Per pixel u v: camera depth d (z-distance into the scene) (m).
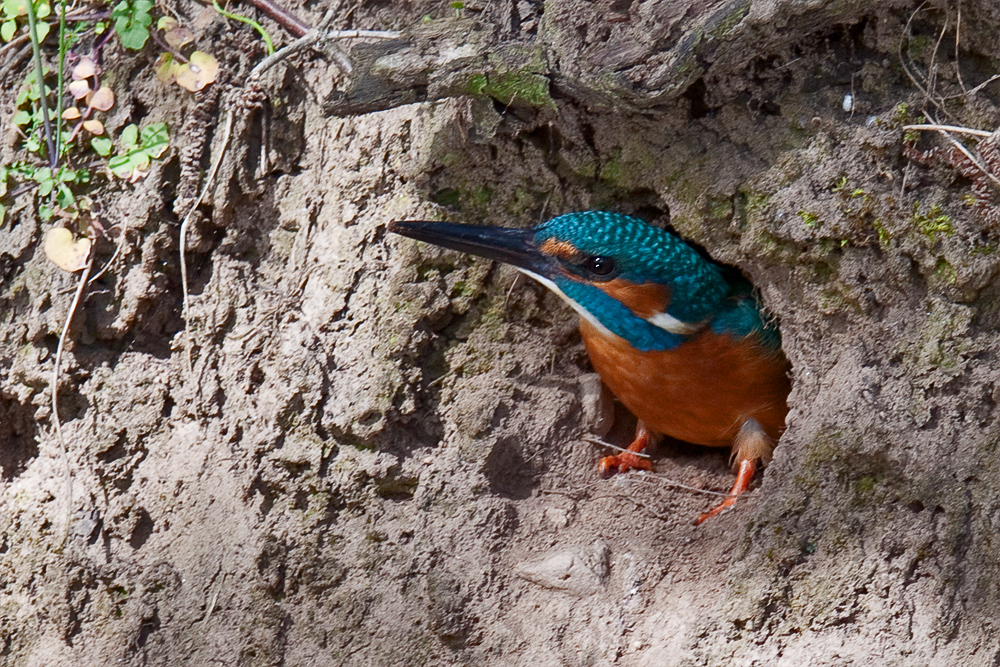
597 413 8.62
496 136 7.97
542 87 7.16
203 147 8.25
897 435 7.02
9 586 7.86
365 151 8.20
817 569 7.04
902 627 6.79
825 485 7.15
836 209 7.21
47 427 8.11
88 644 7.68
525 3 7.62
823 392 7.38
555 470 8.41
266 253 8.34
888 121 7.12
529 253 7.81
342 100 7.25
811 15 6.84
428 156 8.08
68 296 8.06
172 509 7.87
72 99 8.34
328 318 8.07
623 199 8.20
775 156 7.35
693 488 8.42
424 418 8.19
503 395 8.26
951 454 6.93
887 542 6.95
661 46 6.87
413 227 7.69
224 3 8.41
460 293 8.23
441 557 7.73
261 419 7.90
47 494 7.95
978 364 7.00
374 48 7.20
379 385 7.96
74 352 8.09
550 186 8.16
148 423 8.02
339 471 7.86
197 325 8.12
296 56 8.36
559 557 7.70
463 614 7.56
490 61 7.08
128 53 8.39
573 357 8.78
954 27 7.00
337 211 8.20
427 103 8.09
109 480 7.93
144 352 8.19
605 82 6.98
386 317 8.06
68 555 7.76
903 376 7.16
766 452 8.49
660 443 9.51
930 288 7.12
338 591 7.66
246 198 8.32
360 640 7.55
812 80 7.31
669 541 7.79
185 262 8.19
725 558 7.50
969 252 6.96
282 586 7.71
